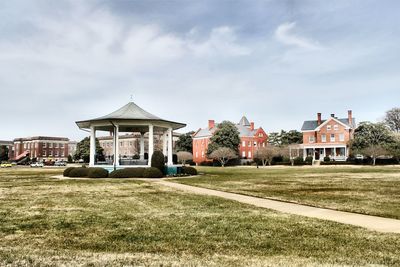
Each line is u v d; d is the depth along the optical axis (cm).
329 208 1229
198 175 3478
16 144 12600
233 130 7956
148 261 608
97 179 2836
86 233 844
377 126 6912
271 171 4453
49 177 3145
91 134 3472
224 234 831
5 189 1958
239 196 1603
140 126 3678
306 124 8031
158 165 3181
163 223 964
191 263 596
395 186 2066
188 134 10256
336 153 7644
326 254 661
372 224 948
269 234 830
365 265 588
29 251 680
